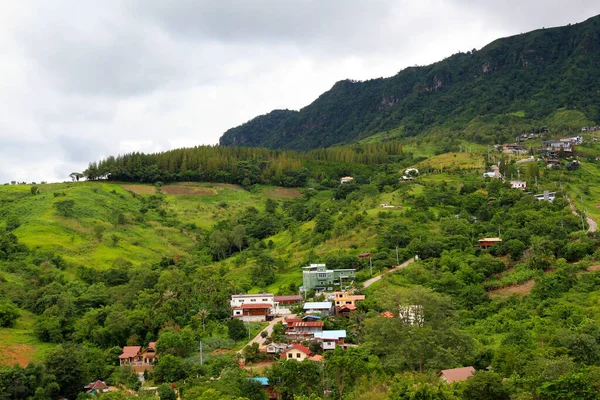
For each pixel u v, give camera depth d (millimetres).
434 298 119000
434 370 97375
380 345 109188
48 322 148125
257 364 119438
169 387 105875
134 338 144875
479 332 126500
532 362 85875
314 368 97625
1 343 138000
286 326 135500
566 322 117312
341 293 152875
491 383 80312
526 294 146250
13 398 110375
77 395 117188
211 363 118750
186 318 151375
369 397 85000
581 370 79750
